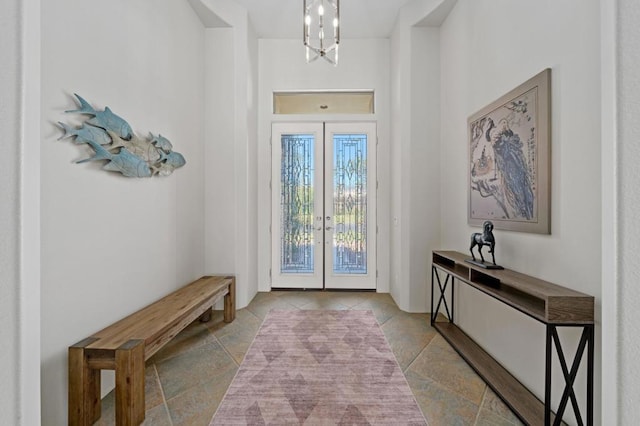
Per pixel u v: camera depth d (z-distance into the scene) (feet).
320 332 9.86
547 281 6.04
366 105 15.33
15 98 2.65
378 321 10.79
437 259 10.33
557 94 5.78
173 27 9.58
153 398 6.47
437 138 11.59
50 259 5.31
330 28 13.37
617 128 2.69
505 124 7.31
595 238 5.00
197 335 9.61
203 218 11.87
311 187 14.55
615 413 2.68
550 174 5.92
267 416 5.93
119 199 7.08
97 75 6.35
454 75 10.38
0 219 2.61
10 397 2.62
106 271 6.64
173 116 9.60
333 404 6.29
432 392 6.69
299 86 14.25
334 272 14.61
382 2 11.56
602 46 2.90
